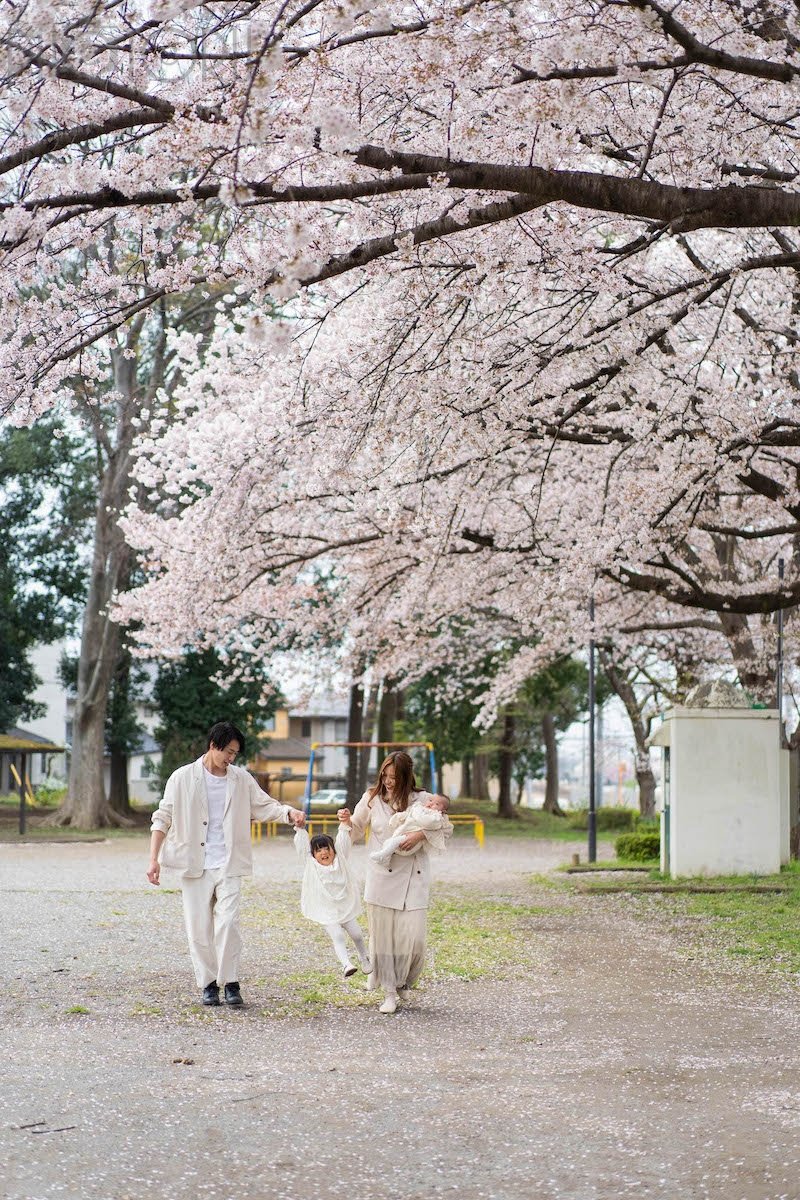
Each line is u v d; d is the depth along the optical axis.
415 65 6.90
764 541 22.56
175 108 6.71
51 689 62.44
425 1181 4.20
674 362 13.14
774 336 14.92
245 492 14.11
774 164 11.54
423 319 10.04
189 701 39.75
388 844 7.61
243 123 5.50
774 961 9.88
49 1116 4.90
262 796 8.16
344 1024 7.14
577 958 10.07
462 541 16.03
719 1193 4.06
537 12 7.72
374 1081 5.61
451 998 8.12
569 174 7.17
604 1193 4.08
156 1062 5.96
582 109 6.74
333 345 13.14
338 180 7.68
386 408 11.22
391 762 7.93
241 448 13.81
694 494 12.98
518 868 22.41
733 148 9.62
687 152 9.55
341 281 12.08
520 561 16.34
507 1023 7.21
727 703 17.30
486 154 8.11
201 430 15.32
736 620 22.36
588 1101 5.26
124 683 39.97
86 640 35.47
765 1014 7.54
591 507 15.15
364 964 8.45
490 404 11.12
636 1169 4.32
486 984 8.73
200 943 7.73
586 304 10.83
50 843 29.97
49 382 8.85
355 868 20.30
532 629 21.66
